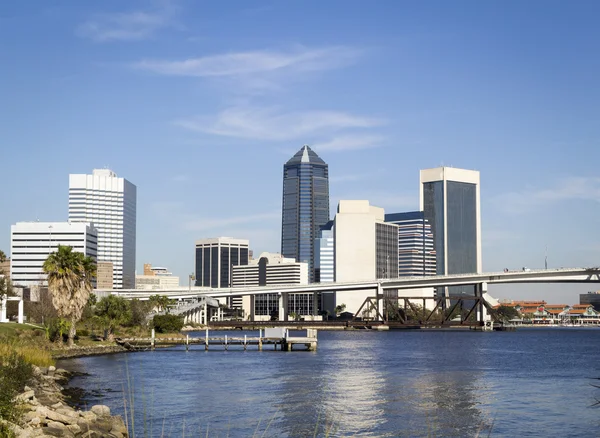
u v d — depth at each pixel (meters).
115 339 164.38
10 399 45.06
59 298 137.50
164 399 77.06
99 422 53.41
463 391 86.75
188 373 104.75
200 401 75.81
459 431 61.91
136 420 63.47
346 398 79.50
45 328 144.25
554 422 66.31
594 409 73.06
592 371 115.06
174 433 57.91
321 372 108.75
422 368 119.31
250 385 90.38
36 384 69.94
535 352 175.00
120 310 166.50
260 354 151.12
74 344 142.00
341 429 61.94
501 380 100.00
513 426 64.44
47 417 49.38
